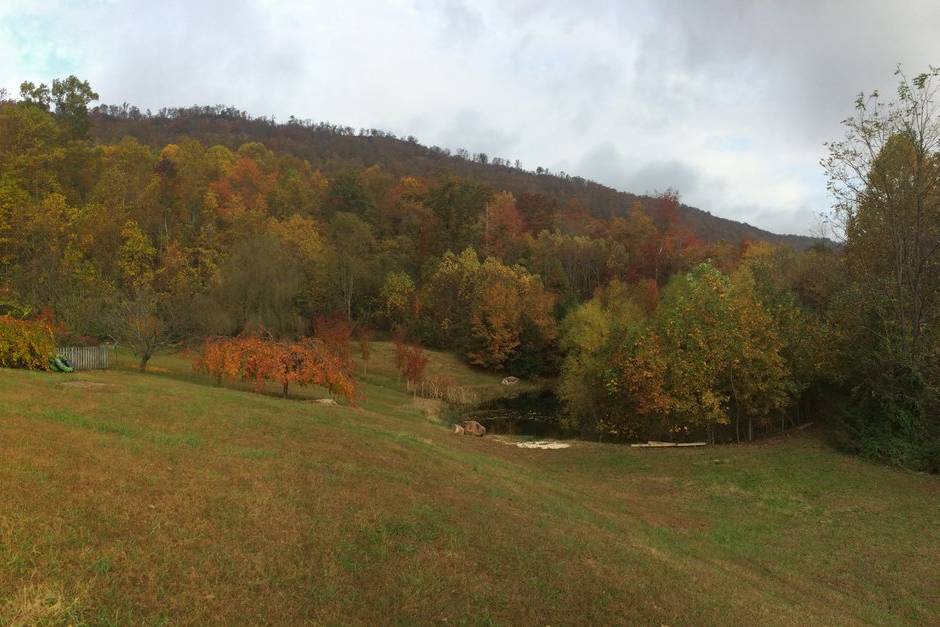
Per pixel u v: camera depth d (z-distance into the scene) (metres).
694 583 8.85
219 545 6.33
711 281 28.59
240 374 27.47
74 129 63.62
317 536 7.14
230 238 63.69
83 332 33.66
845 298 25.45
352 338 62.16
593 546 9.34
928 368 19.67
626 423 30.36
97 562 5.38
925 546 13.21
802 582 10.98
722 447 24.42
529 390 57.06
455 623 5.95
